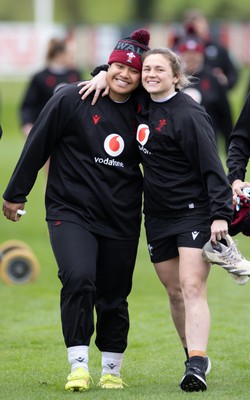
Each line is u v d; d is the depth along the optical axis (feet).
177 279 81.15
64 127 80.53
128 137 80.48
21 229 185.78
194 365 77.20
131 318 112.06
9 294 126.52
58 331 105.81
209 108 149.89
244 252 155.94
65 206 80.53
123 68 79.30
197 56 145.69
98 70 82.69
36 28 483.10
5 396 77.51
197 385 77.15
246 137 85.25
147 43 80.74
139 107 80.23
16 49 481.05
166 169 79.10
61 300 79.00
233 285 132.36
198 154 78.13
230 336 101.81
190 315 77.71
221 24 494.18
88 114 80.18
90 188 80.33
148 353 95.50
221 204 76.79
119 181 80.84
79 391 78.43
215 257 77.15
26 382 83.92
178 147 78.64
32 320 111.34
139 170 81.76
